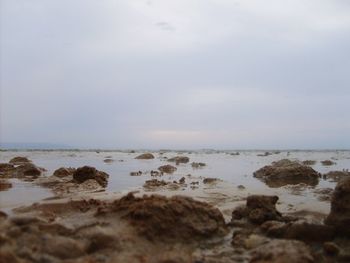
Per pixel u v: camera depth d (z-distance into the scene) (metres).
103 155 72.31
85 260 7.61
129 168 35.88
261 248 8.54
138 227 9.16
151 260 8.02
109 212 10.15
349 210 9.76
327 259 8.52
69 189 18.94
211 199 16.31
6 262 6.84
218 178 26.31
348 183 10.14
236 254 8.86
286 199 16.50
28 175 26.50
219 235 10.21
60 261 7.44
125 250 8.26
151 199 10.36
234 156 73.44
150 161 49.50
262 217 11.27
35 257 7.36
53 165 39.72
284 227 9.91
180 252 8.70
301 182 24.98
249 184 23.19
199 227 9.90
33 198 15.96
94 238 8.39
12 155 65.75
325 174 29.72
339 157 68.31
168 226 9.46
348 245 9.33
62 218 10.87
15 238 7.79
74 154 76.50
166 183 21.91
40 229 8.47
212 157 66.88
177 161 49.22
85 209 12.23
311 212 13.48
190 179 25.30
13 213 12.50
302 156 74.00
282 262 7.71
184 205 10.24
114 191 18.61
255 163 46.94
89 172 22.08
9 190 18.62
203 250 9.15
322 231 9.66
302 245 8.57
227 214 13.33
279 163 30.28
